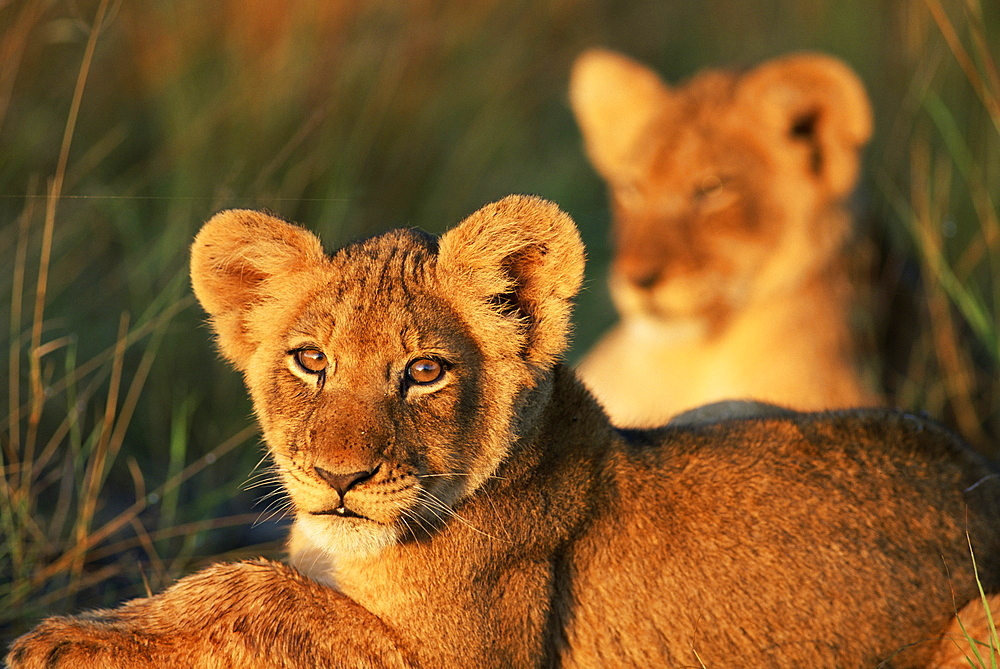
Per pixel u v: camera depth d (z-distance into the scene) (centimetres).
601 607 749
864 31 1759
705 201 1162
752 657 744
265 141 1392
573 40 1873
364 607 722
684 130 1180
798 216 1168
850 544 761
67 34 1370
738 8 1956
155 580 918
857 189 1198
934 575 764
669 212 1163
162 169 1362
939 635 757
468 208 1556
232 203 1251
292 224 754
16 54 1254
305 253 751
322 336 717
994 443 1165
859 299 1171
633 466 775
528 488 740
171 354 1197
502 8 1772
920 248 1255
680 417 970
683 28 1998
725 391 1159
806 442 802
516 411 736
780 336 1154
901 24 1605
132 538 980
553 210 741
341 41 1489
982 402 1177
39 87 1391
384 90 1503
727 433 810
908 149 1438
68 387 1071
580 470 759
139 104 1459
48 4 1284
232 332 784
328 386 714
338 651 710
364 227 1436
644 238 1158
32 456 948
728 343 1172
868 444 807
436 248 761
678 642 745
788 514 766
